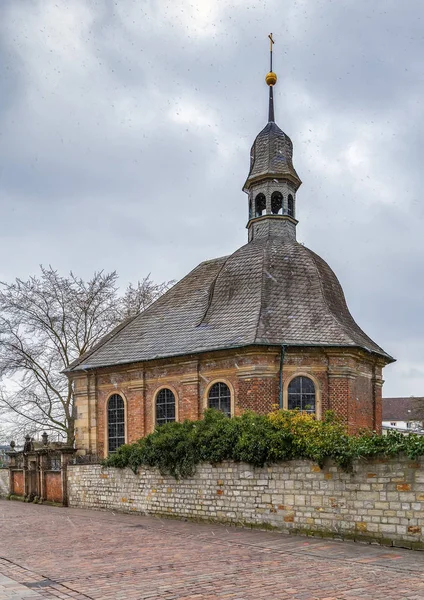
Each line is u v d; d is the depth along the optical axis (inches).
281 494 570.9
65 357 1473.9
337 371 930.1
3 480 1207.6
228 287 1069.1
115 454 810.8
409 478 473.4
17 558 446.9
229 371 954.7
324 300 1005.2
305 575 365.4
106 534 577.9
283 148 1208.8
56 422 1438.2
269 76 1290.6
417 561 412.2
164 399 1039.0
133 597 314.5
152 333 1117.7
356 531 505.7
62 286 1481.3
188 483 680.4
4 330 1428.4
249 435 599.2
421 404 2453.2
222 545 492.4
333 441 532.4
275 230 1159.0
